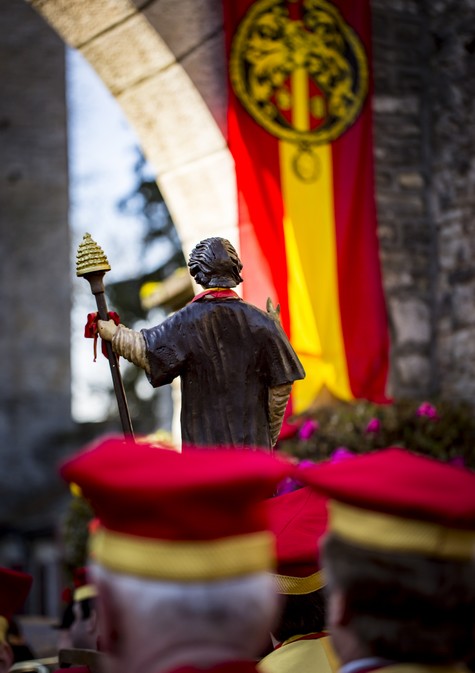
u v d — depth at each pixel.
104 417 21.03
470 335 7.29
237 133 6.42
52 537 17.98
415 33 7.59
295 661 2.20
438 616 1.44
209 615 1.36
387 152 7.45
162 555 1.36
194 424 2.68
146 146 6.72
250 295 6.40
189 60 6.45
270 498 2.48
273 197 6.48
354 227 6.75
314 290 6.56
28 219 20.75
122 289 15.32
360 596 1.45
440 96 7.52
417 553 1.44
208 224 6.57
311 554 2.32
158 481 1.35
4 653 2.49
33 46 20.83
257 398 2.69
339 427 6.42
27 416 20.55
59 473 1.48
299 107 6.67
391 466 1.52
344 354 6.61
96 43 6.41
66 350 20.80
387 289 7.38
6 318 20.64
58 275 20.84
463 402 6.98
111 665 1.41
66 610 4.51
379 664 1.47
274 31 6.64
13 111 20.73
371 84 6.93
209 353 2.67
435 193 7.55
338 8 6.89
